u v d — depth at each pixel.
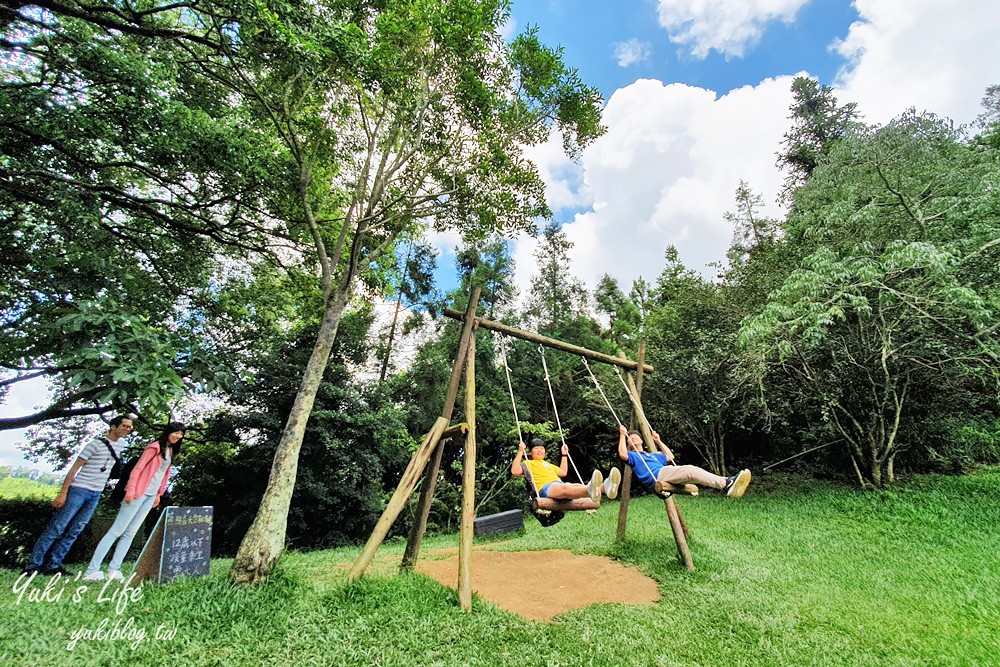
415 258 17.75
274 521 4.97
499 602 5.09
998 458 13.50
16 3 5.60
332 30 5.64
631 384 8.17
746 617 4.69
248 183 8.16
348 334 15.32
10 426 8.59
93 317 5.05
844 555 7.29
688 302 15.27
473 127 7.81
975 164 11.12
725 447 17.16
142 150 7.44
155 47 6.76
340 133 7.72
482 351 16.91
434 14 6.76
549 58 8.02
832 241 12.00
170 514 4.88
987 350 9.20
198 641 3.52
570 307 19.80
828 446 13.88
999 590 5.56
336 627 3.92
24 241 7.03
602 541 8.37
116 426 5.70
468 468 5.45
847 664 3.77
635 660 3.67
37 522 9.42
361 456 14.07
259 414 13.80
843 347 11.30
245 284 11.91
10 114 6.41
